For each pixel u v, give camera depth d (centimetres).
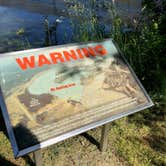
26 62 100
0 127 138
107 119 93
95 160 117
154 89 153
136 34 169
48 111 89
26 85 94
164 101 149
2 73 94
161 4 167
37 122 85
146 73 158
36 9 374
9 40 238
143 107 103
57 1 414
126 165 115
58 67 104
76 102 95
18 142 79
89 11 180
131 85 109
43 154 119
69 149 123
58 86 98
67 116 90
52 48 108
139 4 250
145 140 130
